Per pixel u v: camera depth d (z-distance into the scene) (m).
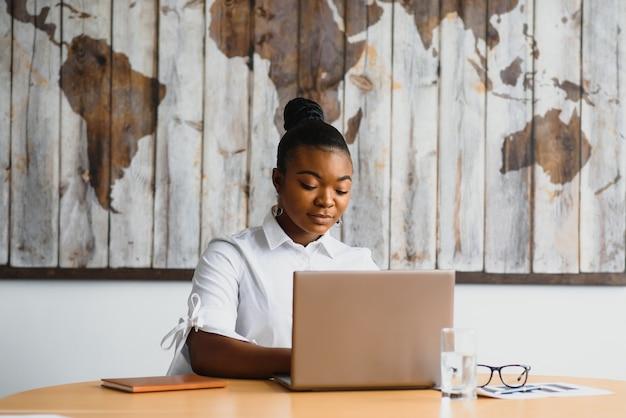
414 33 2.91
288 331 1.87
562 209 2.95
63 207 2.77
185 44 2.82
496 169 2.93
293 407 1.37
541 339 2.94
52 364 2.77
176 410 1.34
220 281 1.84
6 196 2.75
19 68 2.76
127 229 2.79
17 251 2.75
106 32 2.79
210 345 1.71
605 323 2.97
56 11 2.78
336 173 1.81
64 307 2.78
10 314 2.76
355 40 2.88
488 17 2.94
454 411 1.35
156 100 2.81
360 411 1.34
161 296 2.82
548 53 2.96
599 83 2.98
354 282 1.52
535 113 2.95
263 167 2.85
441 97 2.92
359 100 2.88
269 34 2.86
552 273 2.94
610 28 2.98
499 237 2.92
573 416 1.31
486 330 2.93
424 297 1.55
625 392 1.57
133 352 2.80
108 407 1.37
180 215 2.81
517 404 1.42
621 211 2.97
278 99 2.86
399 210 2.89
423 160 2.90
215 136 2.83
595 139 2.97
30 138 2.76
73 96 2.78
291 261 1.90
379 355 1.54
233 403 1.41
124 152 2.80
